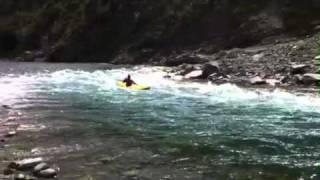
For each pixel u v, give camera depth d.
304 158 12.95
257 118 18.95
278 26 46.12
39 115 19.36
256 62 34.62
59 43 61.94
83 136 15.40
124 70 42.16
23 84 31.38
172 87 29.33
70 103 23.02
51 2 71.00
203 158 12.87
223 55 40.97
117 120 18.44
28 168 11.42
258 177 11.27
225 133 16.11
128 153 13.24
